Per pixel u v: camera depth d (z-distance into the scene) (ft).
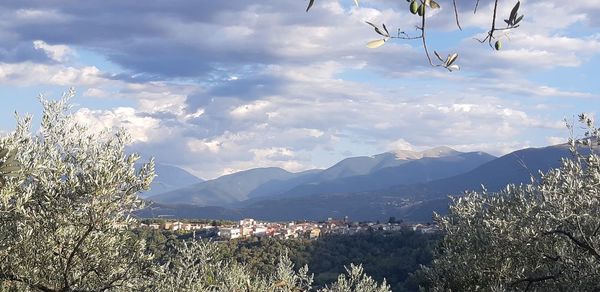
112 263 24.22
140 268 24.91
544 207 31.12
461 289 36.37
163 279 27.14
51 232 23.20
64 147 25.32
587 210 29.32
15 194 22.57
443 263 37.83
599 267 28.78
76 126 25.58
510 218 33.06
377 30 9.45
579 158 29.01
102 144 25.29
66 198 23.27
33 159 24.09
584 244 28.45
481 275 34.83
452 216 38.50
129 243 25.30
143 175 24.56
